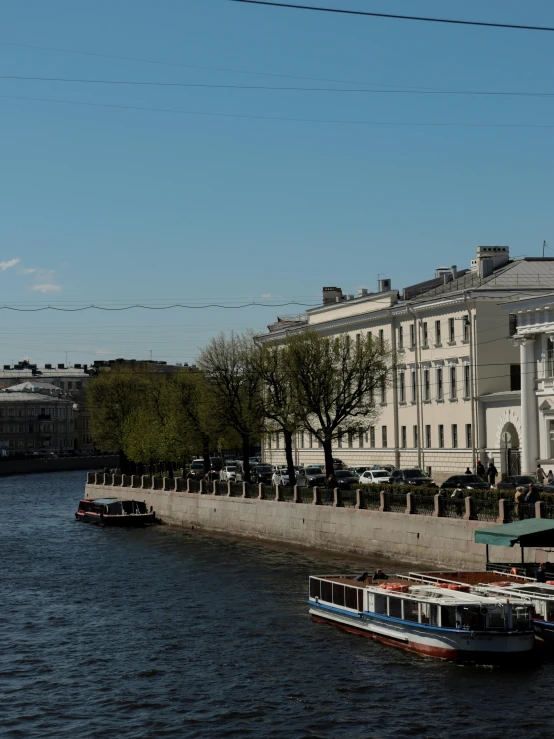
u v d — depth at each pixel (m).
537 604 36.59
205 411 83.12
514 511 46.12
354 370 75.88
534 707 30.64
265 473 92.75
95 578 55.03
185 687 33.75
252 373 80.69
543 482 65.81
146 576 55.09
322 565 55.56
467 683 33.00
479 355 82.88
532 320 73.06
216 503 76.12
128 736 29.53
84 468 196.50
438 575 41.47
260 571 54.75
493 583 39.31
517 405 77.62
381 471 75.88
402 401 93.94
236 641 39.34
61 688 34.12
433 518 51.34
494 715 30.11
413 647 36.75
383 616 38.22
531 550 44.78
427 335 89.81
